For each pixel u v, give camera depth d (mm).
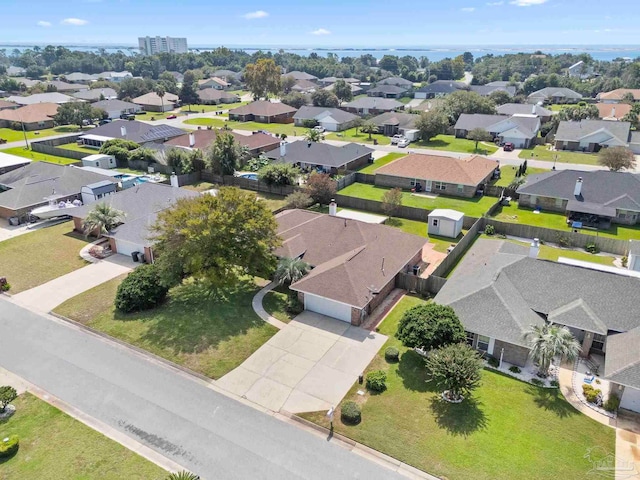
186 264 31547
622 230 47844
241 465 20594
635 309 27453
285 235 39219
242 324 31125
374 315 32375
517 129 86875
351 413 22734
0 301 34219
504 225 46719
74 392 25109
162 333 30219
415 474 20078
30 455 20969
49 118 105000
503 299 28328
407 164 62688
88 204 46812
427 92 153250
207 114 127625
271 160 70188
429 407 23828
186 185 62906
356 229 38344
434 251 43156
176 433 22344
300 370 26719
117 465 20484
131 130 84250
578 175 53312
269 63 136750
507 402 24141
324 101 125875
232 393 24969
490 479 19688
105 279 37344
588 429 22359
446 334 25703
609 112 107188
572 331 27922
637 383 22344
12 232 46750
